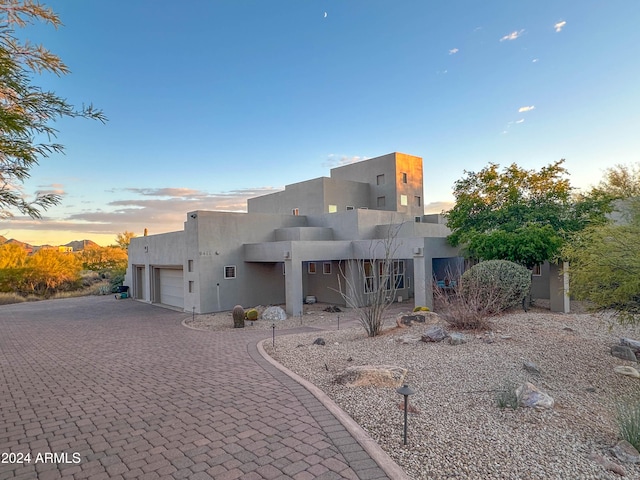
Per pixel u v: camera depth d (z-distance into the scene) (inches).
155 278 842.2
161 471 127.9
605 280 246.2
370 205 1155.3
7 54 130.2
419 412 169.6
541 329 332.2
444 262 805.2
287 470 124.6
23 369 299.0
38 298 1039.0
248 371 263.3
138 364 302.7
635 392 199.5
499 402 175.3
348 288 691.4
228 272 694.5
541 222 569.6
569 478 115.1
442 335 304.7
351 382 213.5
